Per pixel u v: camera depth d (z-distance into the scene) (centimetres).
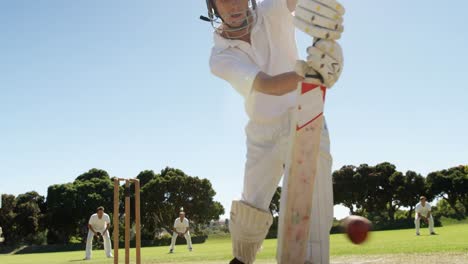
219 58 294
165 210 6284
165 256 1319
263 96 332
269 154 347
